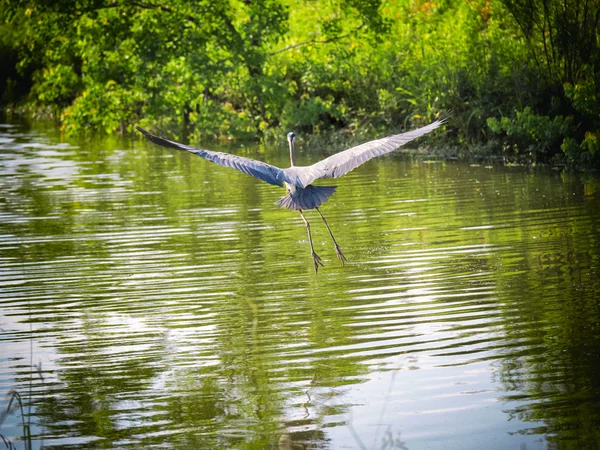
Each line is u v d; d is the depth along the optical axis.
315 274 12.43
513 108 25.92
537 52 25.69
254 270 12.77
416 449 6.90
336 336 9.68
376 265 12.82
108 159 28.23
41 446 7.14
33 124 44.19
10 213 18.16
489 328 9.75
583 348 8.98
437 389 8.09
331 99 32.66
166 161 27.42
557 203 17.25
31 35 34.12
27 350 9.49
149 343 9.65
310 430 7.34
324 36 32.88
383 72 30.50
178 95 30.83
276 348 9.36
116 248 14.54
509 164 23.83
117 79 31.91
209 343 9.59
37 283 12.35
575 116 24.52
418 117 28.83
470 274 12.09
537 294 10.98
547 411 7.52
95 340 9.79
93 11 29.33
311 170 6.28
